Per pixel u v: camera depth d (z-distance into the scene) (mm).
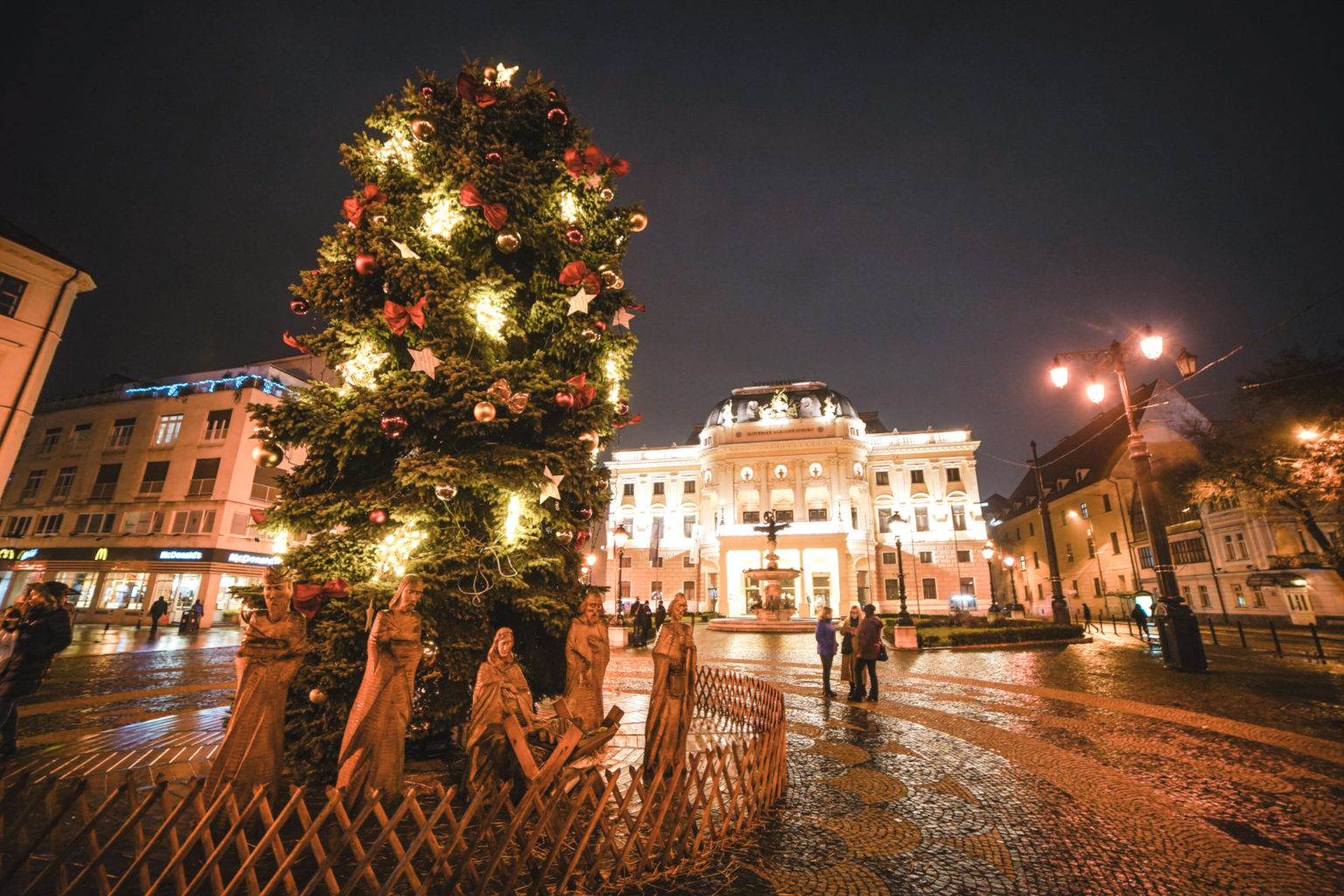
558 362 7449
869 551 51844
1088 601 45500
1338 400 14438
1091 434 50094
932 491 55000
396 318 6090
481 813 4246
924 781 6117
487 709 4648
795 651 20469
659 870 3879
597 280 6922
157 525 30516
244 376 32000
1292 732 8250
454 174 6855
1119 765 6762
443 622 6027
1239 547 31734
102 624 29531
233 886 2697
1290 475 14898
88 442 33688
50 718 8508
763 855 4281
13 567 31969
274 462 6102
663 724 5551
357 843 2770
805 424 55719
